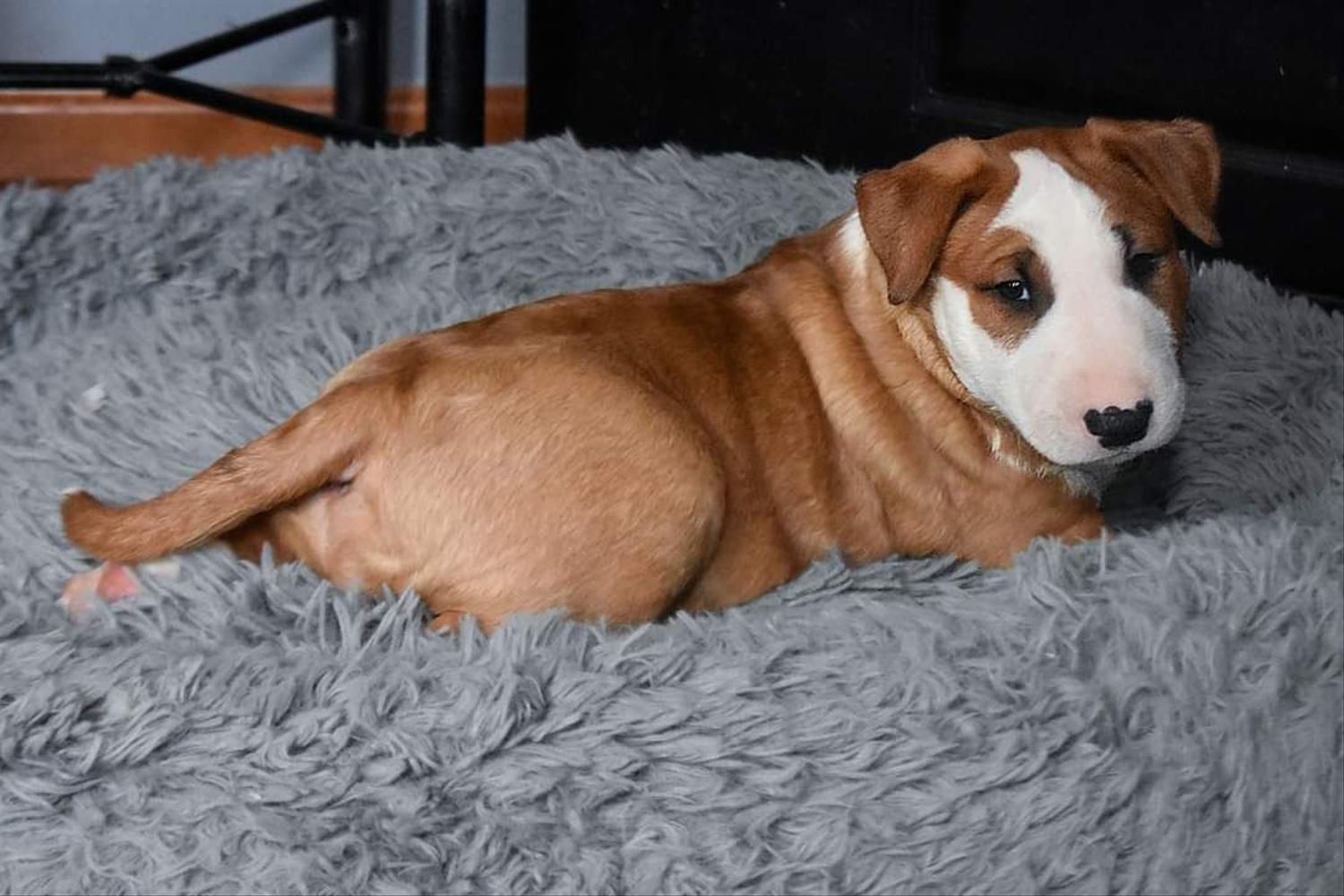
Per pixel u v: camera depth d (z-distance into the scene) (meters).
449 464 1.03
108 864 0.95
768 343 1.12
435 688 0.99
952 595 1.09
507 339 1.07
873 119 1.53
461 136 1.56
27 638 1.02
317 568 1.06
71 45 1.69
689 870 0.95
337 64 1.66
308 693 0.99
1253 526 1.10
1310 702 1.02
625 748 0.97
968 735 0.98
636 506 1.04
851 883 0.95
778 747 0.98
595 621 1.04
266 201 1.36
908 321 1.11
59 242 1.33
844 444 1.12
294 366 1.23
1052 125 1.45
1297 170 1.38
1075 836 0.96
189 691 0.98
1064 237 1.04
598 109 1.65
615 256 1.36
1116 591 1.06
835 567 1.10
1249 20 1.37
